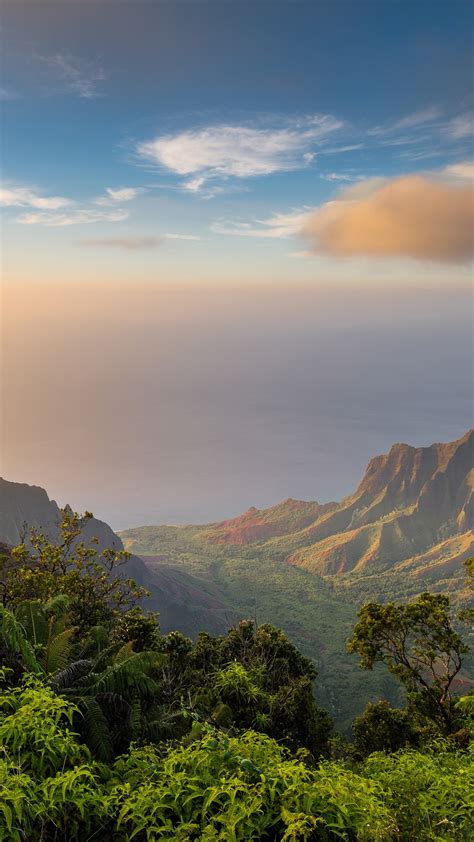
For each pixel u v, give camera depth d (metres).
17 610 11.67
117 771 6.55
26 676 8.13
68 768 6.40
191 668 21.39
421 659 24.45
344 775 6.11
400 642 24.25
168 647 21.61
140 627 21.39
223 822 4.98
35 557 25.70
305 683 19.84
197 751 5.99
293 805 5.40
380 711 22.48
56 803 5.67
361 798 5.53
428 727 23.73
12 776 5.23
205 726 6.65
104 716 8.16
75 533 26.03
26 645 8.98
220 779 5.45
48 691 6.86
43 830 5.26
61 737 6.24
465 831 5.41
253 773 5.70
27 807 5.13
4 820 5.11
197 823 5.50
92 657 11.93
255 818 5.16
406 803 5.93
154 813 5.45
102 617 22.12
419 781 6.42
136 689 9.67
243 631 23.34
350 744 22.64
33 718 6.15
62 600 12.11
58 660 9.98
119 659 10.25
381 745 21.61
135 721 8.80
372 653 24.16
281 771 5.52
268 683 18.53
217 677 15.85
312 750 18.55
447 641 23.50
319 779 5.84
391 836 5.26
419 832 5.41
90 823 5.57
